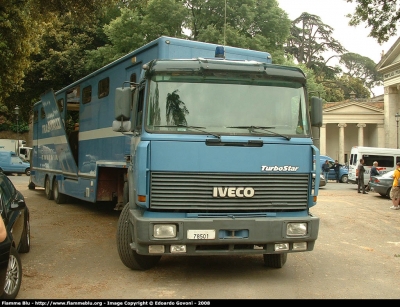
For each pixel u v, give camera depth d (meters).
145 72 6.75
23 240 8.40
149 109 6.49
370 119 53.31
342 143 53.84
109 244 9.52
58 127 15.69
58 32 32.16
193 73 6.62
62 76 33.69
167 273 7.22
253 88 6.73
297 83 6.89
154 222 6.15
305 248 6.57
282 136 6.58
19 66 15.80
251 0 30.64
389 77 49.62
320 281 6.92
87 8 15.65
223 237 6.25
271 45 31.67
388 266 8.05
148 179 6.27
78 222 12.42
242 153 6.43
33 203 16.86
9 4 13.98
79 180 13.78
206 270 7.43
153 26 29.17
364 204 18.16
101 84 12.11
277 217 6.49
